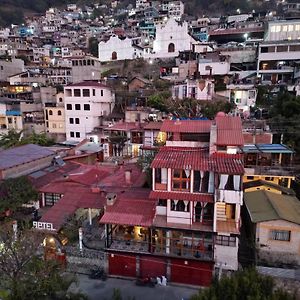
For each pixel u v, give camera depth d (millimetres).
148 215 26172
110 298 23281
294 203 30547
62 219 28141
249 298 13078
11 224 27672
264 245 26328
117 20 167125
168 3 153625
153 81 75312
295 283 22094
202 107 54656
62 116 63750
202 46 81625
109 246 26203
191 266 24531
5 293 18531
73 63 85062
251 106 55906
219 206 25703
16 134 59656
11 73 91562
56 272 20109
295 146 39156
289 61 67438
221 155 26078
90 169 41688
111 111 67188
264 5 132250
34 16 183875
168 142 28812
